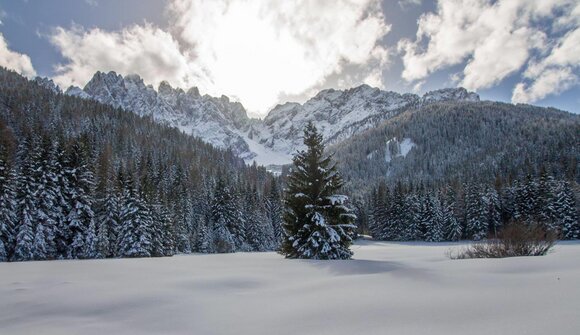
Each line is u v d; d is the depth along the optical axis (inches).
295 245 753.6
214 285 351.9
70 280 415.2
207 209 2687.0
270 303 259.8
